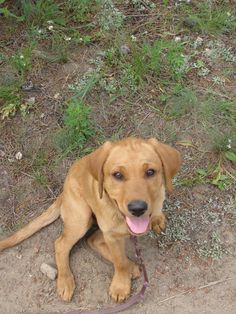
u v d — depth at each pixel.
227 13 1.24
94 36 1.21
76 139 1.07
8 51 1.20
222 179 1.02
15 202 1.03
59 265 0.92
